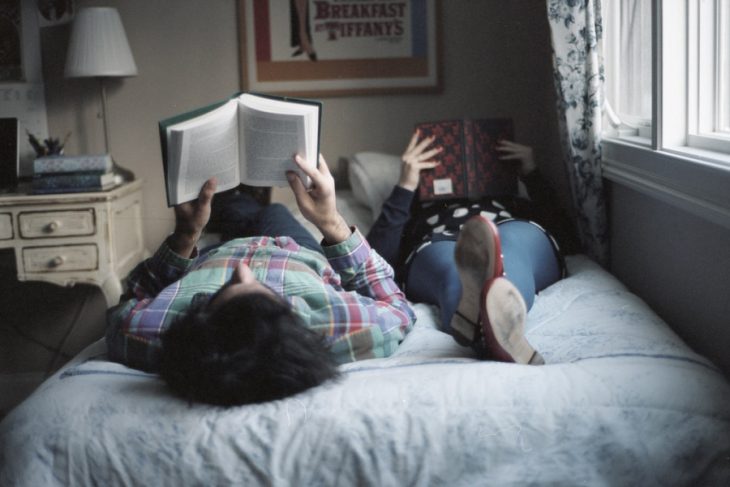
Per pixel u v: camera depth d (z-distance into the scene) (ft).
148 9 9.74
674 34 6.23
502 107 10.00
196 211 5.18
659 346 4.83
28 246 8.46
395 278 7.49
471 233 4.77
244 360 4.18
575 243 8.29
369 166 8.98
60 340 10.19
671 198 5.88
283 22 9.82
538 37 9.86
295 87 9.93
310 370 4.29
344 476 4.06
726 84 6.14
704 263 5.66
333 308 5.08
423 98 10.01
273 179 5.16
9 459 4.18
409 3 9.83
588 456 4.11
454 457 4.07
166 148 4.79
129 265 9.29
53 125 9.85
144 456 4.10
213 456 4.06
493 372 4.37
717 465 4.13
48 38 9.70
